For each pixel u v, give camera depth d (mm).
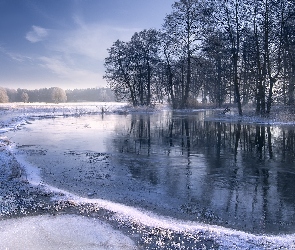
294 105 27812
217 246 5203
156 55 46562
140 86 51062
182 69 44781
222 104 50094
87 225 5977
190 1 38469
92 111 43875
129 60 47938
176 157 12766
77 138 17984
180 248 5141
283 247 5156
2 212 6602
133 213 6629
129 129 22297
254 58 30938
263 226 6270
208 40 38094
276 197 7973
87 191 8414
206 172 10430
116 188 8688
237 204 7473
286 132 19594
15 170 10219
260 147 14859
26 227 5902
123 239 5445
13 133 20469
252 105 40344
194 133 19922
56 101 127938
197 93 58219
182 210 7074
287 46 27141
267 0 26453
